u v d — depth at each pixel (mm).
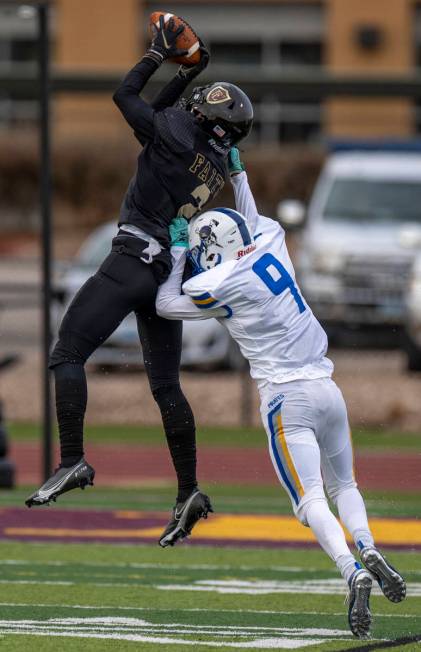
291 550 32531
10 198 112688
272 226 23359
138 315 23953
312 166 109688
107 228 68938
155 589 27312
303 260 66312
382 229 66688
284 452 22219
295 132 117125
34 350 66312
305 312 22781
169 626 23562
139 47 120625
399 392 58438
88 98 113438
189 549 32469
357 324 64875
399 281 64562
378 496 41750
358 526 22375
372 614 24922
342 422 22688
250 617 24484
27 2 41844
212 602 25953
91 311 22906
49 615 24531
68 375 22828
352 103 114938
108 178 111500
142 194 23156
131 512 38625
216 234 22766
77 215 111688
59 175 111375
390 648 21750
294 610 25203
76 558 31047
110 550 32250
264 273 22562
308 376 22359
